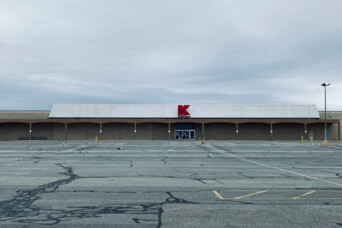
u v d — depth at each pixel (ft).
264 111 207.82
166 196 32.35
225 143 163.94
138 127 207.72
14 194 33.35
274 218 24.23
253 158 81.00
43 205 28.40
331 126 207.00
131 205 28.40
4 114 203.00
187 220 23.66
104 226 22.30
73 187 37.68
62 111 206.59
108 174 49.70
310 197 31.89
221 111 207.72
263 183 40.83
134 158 79.97
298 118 206.18
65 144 151.43
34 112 205.77
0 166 61.21
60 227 22.09
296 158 81.35
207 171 53.83
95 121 200.03
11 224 22.71
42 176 47.29
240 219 23.97
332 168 59.06
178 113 204.64
